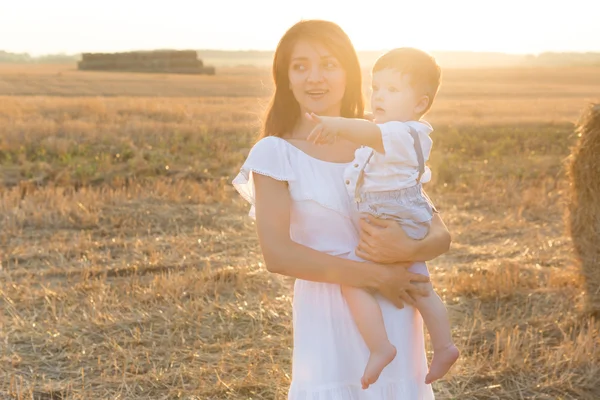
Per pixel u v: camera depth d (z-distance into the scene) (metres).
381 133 2.40
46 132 17.75
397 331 2.55
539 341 5.06
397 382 2.56
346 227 2.55
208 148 16.22
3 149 14.87
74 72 60.47
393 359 2.54
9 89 38.94
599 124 5.43
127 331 5.22
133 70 66.94
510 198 10.33
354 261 2.44
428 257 2.53
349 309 2.54
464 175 12.39
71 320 5.39
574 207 5.61
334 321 2.54
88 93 37.62
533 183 11.76
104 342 5.00
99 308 5.56
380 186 2.47
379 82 2.57
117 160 14.22
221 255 7.25
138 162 13.05
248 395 4.32
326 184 2.52
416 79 2.54
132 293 5.93
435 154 15.33
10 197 9.66
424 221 2.52
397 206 2.47
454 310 5.73
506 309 5.75
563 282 6.19
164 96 36.88
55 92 37.84
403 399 2.55
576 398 4.36
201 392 4.34
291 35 2.58
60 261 6.98
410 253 2.46
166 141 17.08
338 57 2.57
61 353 4.87
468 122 23.16
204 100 33.03
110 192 9.91
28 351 4.90
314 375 2.53
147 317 5.41
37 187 11.12
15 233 7.94
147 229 8.34
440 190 11.10
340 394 2.52
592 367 4.62
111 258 7.13
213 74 67.31
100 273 6.58
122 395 4.32
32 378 4.52
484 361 4.68
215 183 11.17
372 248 2.46
